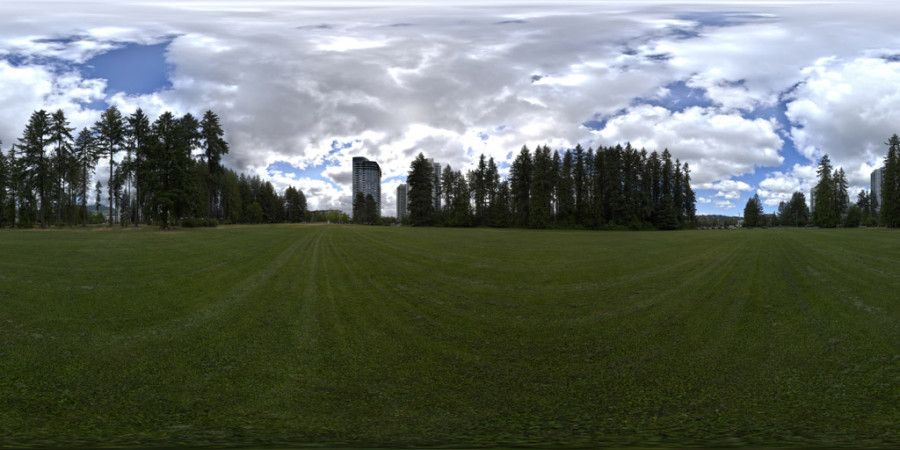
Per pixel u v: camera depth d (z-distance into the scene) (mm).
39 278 12281
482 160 95188
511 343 7297
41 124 58125
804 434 4305
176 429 4500
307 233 42344
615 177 86438
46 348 6801
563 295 11188
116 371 5992
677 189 95625
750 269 15469
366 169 195375
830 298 10195
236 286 12086
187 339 7355
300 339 7414
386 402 5172
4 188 68438
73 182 70438
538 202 82438
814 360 6281
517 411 4930
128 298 10227
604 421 4668
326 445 4145
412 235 41094
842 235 39781
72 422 4637
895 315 8547
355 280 13344
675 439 4234
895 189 70250
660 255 21266
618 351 6859
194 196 53656
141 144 57469
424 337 7590
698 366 6176
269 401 5180
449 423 4660
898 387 5328
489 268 16234
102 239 28625
